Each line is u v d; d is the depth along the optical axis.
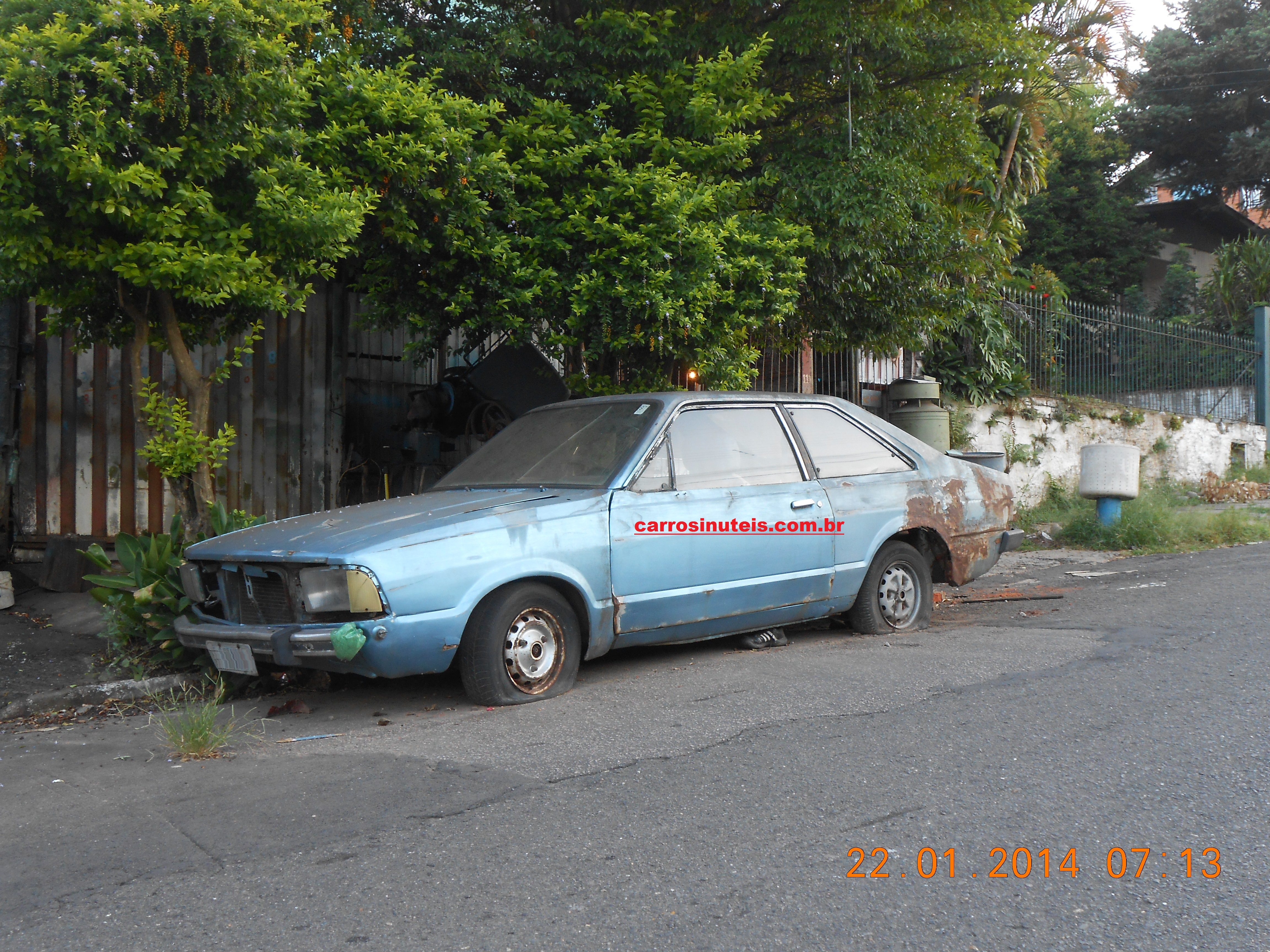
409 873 2.85
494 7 8.84
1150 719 4.10
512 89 8.10
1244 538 10.59
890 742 3.89
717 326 7.80
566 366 9.24
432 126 6.80
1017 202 16.11
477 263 7.46
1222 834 2.98
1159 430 16.78
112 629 5.83
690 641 5.36
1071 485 15.23
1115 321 16.84
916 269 9.99
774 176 8.84
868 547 6.00
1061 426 15.12
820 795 3.36
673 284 7.33
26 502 7.93
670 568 5.11
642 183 7.27
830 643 5.94
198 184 5.58
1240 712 4.16
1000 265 14.34
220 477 8.59
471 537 4.49
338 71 6.92
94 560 6.00
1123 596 7.36
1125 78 15.09
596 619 4.87
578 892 2.70
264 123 5.69
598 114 8.26
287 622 4.52
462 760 3.85
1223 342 18.91
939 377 14.01
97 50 4.97
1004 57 9.80
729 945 2.41
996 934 2.44
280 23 5.61
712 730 4.13
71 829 3.31
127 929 2.57
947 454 6.73
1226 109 32.09
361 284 7.91
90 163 4.85
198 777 3.82
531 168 7.71
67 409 8.05
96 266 5.41
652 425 5.31
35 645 6.23
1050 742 3.84
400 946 2.44
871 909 2.57
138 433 8.27
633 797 3.39
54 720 4.93
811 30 8.73
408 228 7.14
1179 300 27.70
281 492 8.96
